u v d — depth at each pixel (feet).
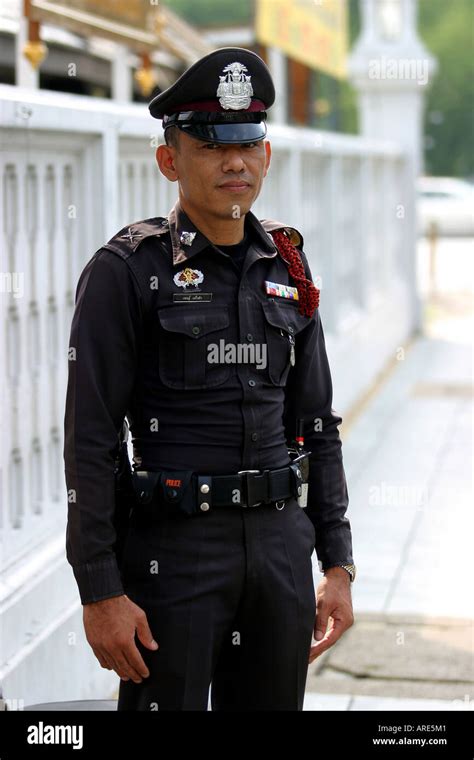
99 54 34.12
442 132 239.91
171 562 11.01
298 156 32.68
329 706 17.92
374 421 38.99
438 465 33.19
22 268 16.08
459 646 20.43
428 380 46.03
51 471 17.56
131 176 20.67
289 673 11.65
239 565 11.12
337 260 38.22
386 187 50.80
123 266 10.93
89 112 17.31
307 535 11.80
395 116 56.95
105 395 10.87
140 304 10.94
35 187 16.57
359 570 24.49
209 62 10.95
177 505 10.95
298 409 12.31
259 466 11.23
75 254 18.06
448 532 27.07
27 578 15.69
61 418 17.66
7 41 26.94
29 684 15.14
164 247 11.18
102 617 10.73
